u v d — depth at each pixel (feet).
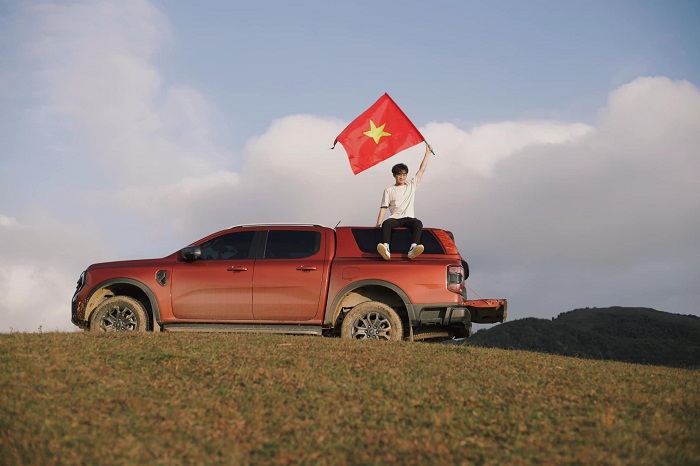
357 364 25.18
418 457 16.22
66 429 17.66
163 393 21.24
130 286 35.12
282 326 33.58
